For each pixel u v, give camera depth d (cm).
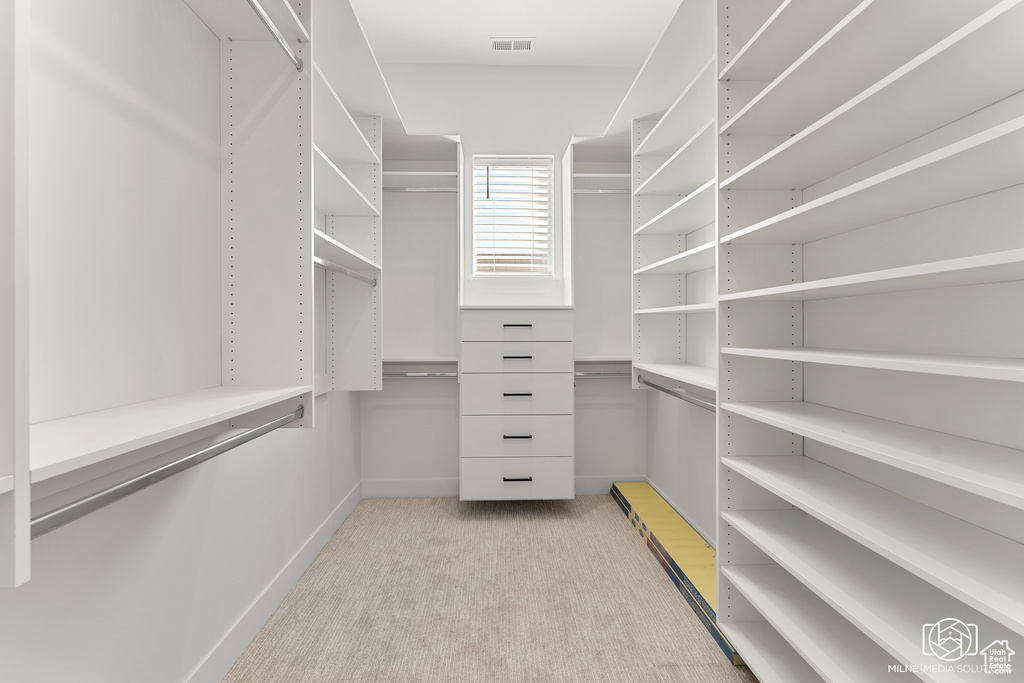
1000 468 86
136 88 112
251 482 173
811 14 125
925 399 122
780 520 156
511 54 313
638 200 281
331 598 196
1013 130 68
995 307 103
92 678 102
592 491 328
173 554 129
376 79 228
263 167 144
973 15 95
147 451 100
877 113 106
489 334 283
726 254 165
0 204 55
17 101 55
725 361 166
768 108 142
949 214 113
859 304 143
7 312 56
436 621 180
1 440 55
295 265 144
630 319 330
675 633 172
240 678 150
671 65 215
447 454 326
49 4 91
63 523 64
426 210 325
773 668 139
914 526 108
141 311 113
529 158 329
